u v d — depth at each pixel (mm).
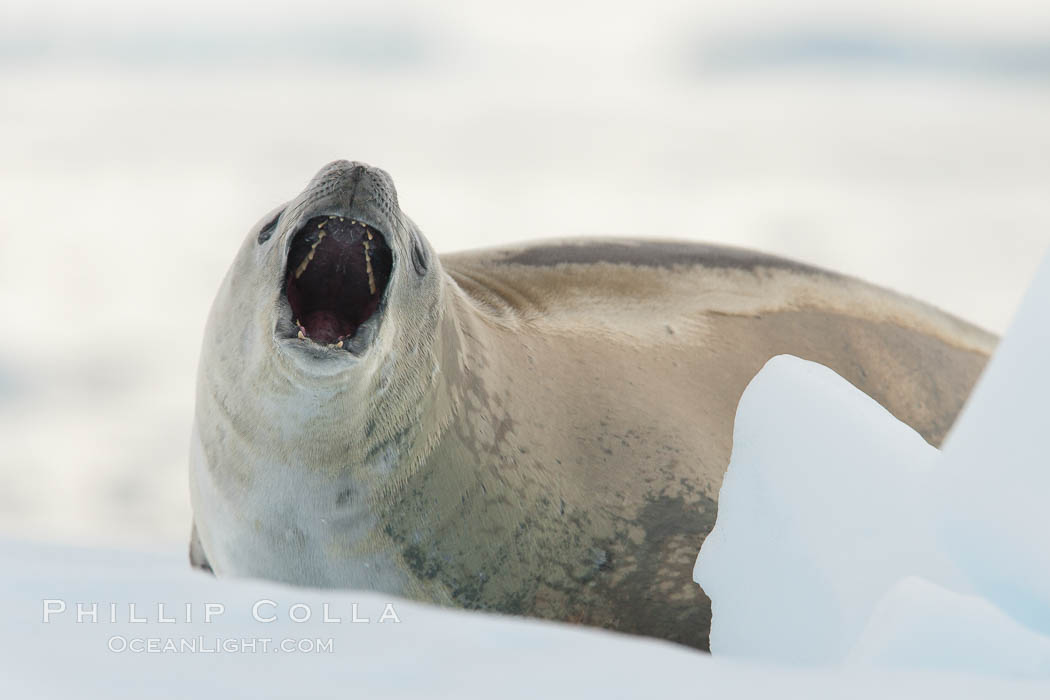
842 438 13000
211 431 18422
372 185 16484
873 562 11797
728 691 7180
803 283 25656
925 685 7496
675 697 7055
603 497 19484
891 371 25078
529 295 22625
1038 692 7473
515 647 8289
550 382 20312
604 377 20969
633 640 8586
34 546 15445
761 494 13578
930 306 27562
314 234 17328
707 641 19266
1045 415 10617
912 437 12758
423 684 7320
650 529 19516
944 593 9430
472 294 21719
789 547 12961
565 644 8352
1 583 9469
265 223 18219
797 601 12617
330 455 17203
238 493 18078
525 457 19062
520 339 20609
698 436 20797
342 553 17859
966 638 9086
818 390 13742
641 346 22141
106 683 7160
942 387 25672
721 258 25531
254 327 17344
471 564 18344
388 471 17531
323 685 7270
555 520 19016
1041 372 10742
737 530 13852
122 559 14367
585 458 19719
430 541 18016
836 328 24969
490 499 18438
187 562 15398
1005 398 10914
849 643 11664
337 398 16578
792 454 13391
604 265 24219
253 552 18281
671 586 19312
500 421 19016
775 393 14102
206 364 18594
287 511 17734
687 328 23109
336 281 18234
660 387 21438
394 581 18031
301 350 15961
